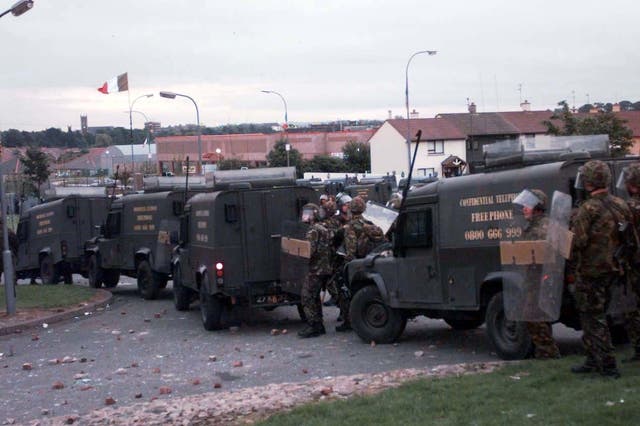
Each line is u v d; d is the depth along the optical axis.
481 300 10.98
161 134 111.75
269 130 115.38
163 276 21.53
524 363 9.47
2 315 18.47
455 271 11.34
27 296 21.39
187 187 19.88
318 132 90.25
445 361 11.19
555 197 8.95
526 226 9.27
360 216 13.98
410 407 7.93
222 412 8.59
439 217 11.60
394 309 12.66
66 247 26.19
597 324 8.24
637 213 8.66
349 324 14.44
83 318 18.75
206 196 15.98
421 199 11.89
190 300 19.06
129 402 9.90
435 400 8.09
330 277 14.19
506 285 9.56
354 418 7.71
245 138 79.19
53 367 12.82
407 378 9.45
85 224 26.48
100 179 63.41
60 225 26.25
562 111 50.09
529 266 9.21
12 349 14.98
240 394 9.39
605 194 8.14
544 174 9.95
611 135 46.69
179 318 17.81
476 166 11.84
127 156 89.19
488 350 11.82
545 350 9.78
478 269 10.97
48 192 28.84
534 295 9.18
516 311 9.40
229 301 15.74
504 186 10.50
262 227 15.39
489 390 8.27
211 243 15.41
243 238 15.30
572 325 10.09
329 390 9.07
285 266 14.93
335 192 29.61
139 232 21.86
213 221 15.27
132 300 21.84
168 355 13.20
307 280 14.09
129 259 22.47
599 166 8.09
